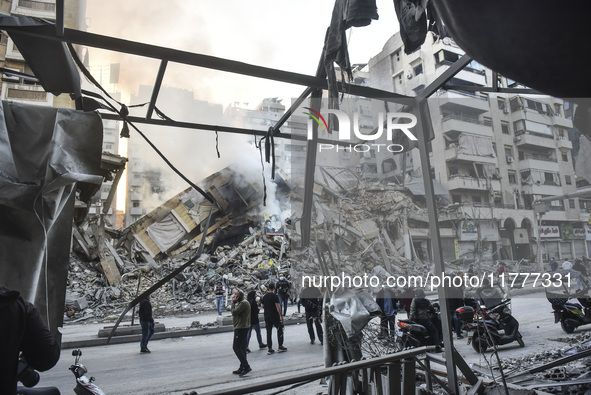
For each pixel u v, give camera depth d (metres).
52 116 2.74
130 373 6.76
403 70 20.06
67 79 3.21
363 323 3.94
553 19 1.08
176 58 3.18
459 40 1.22
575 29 1.07
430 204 3.58
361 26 2.69
